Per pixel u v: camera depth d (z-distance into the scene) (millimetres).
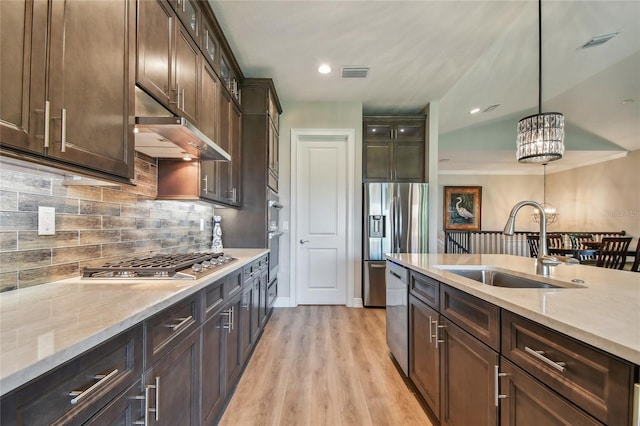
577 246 5031
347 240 4066
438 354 1598
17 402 527
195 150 1848
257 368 2309
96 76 1077
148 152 1901
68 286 1211
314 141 4156
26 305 930
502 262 2150
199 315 1368
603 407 684
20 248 1133
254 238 3264
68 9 948
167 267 1424
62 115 919
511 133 6250
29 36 819
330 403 1875
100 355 739
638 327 746
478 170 8258
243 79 3307
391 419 1727
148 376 946
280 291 3996
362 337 2930
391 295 2494
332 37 2639
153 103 1521
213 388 1552
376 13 2324
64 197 1319
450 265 1970
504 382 1056
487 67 3416
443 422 1537
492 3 2271
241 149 3293
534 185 8312
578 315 850
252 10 2273
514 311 982
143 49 1400
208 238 3086
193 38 1970
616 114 5230
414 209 3990
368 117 4203
